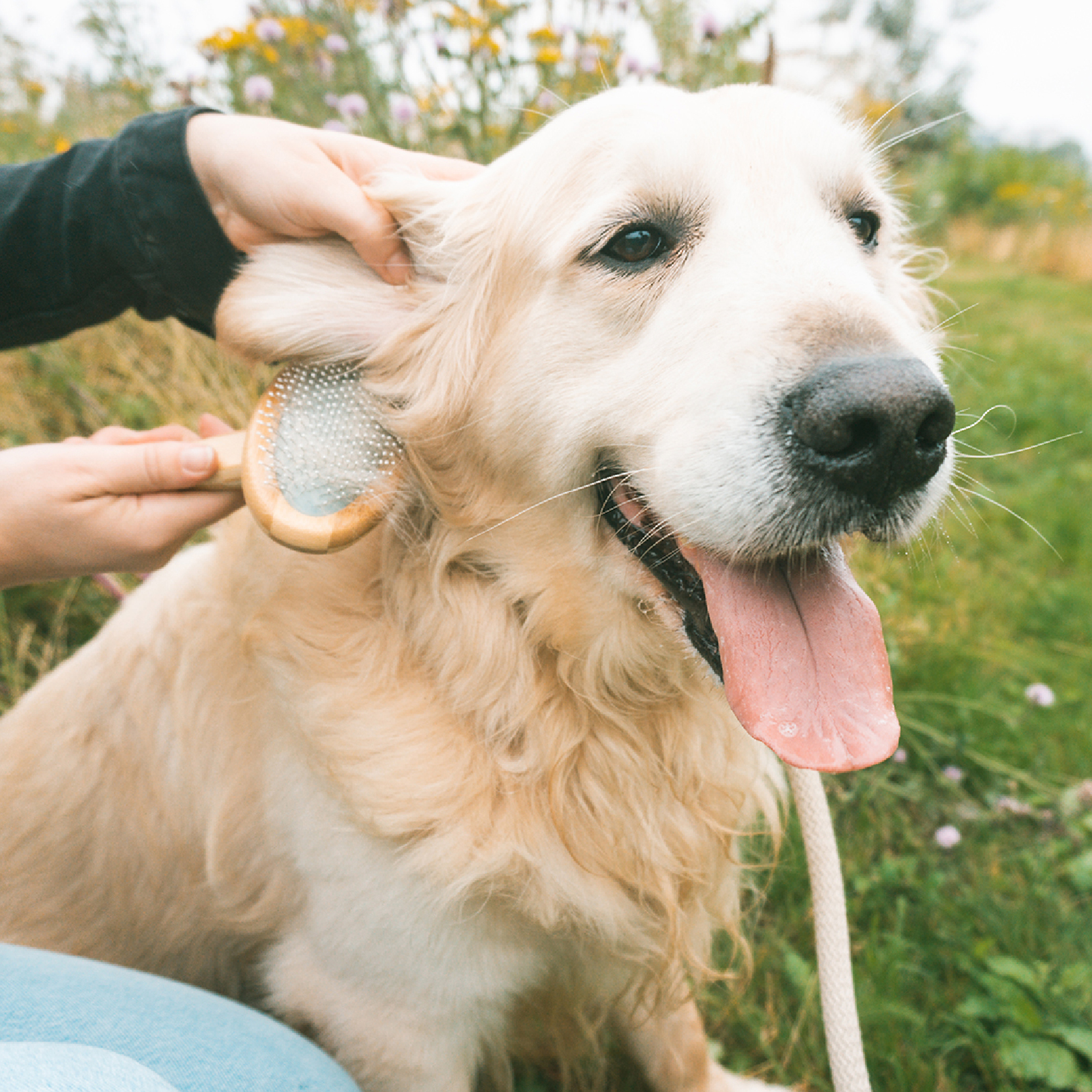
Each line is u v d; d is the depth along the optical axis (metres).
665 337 0.38
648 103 0.40
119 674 0.48
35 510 0.36
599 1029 0.50
